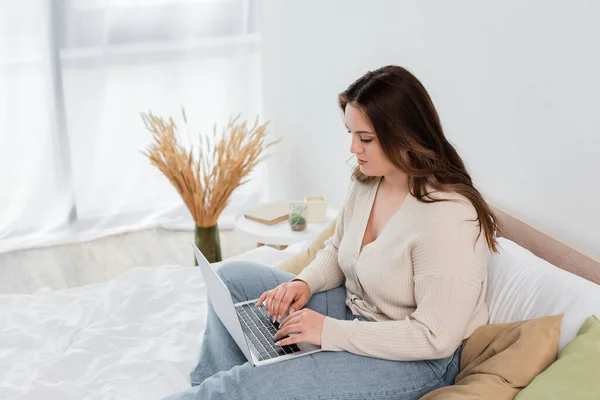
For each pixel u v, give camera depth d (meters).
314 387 1.47
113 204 3.72
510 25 1.91
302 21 3.18
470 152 2.15
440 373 1.55
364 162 1.63
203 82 3.72
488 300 1.70
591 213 1.74
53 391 1.74
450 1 2.13
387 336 1.51
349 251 1.74
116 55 3.53
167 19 3.56
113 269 3.30
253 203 3.93
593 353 1.31
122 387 1.78
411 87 1.55
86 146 3.59
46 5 3.33
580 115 1.73
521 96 1.91
